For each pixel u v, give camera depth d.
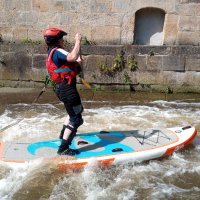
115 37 7.74
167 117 6.24
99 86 7.74
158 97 7.38
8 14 7.82
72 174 4.28
